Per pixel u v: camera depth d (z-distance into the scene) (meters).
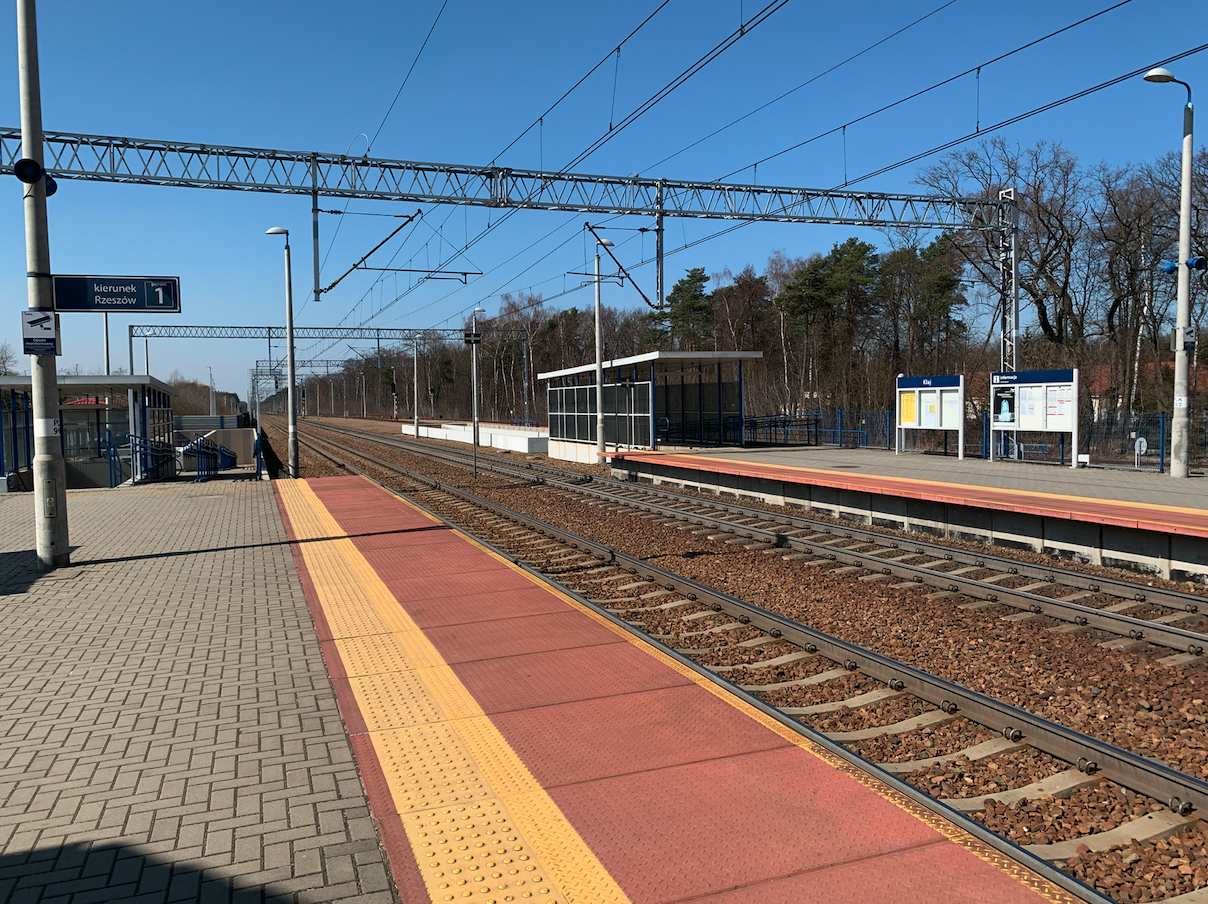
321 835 4.09
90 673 6.68
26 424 27.42
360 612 8.68
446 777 4.72
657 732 5.36
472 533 14.28
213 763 4.93
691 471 22.91
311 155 22.05
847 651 7.00
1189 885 3.84
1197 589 9.77
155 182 20.98
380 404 133.75
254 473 34.00
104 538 13.77
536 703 5.92
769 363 65.44
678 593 9.88
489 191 23.56
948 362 50.19
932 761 5.18
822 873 3.71
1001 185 37.56
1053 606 8.64
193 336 65.88
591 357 85.75
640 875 3.71
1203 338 36.00
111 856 3.90
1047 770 5.04
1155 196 34.59
